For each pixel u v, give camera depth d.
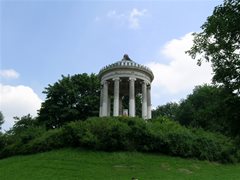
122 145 35.66
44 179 26.55
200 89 74.00
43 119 63.69
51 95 65.12
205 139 38.53
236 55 18.91
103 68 52.75
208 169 33.34
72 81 67.94
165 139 36.34
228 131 20.30
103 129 36.53
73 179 26.67
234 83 18.89
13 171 29.88
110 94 56.84
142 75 51.47
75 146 36.69
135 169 30.58
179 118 75.81
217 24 18.75
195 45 20.56
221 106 19.62
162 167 31.88
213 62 19.64
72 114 62.75
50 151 36.62
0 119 93.00
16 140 44.09
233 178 28.61
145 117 48.97
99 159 32.97
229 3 18.55
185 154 36.28
